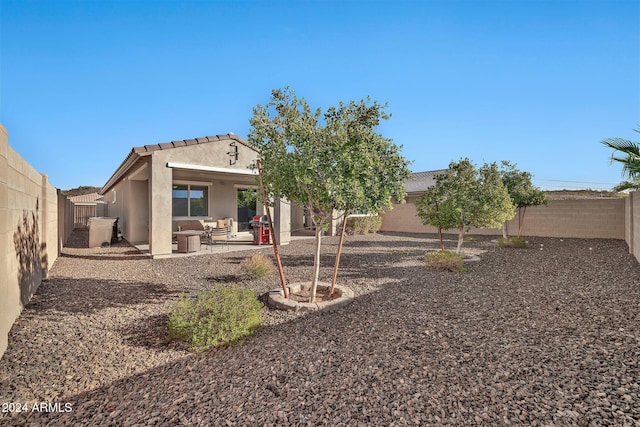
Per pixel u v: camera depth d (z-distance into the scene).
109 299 4.96
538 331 3.77
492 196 8.93
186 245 9.77
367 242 13.38
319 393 2.47
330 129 4.50
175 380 2.69
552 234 15.43
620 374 2.74
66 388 2.57
